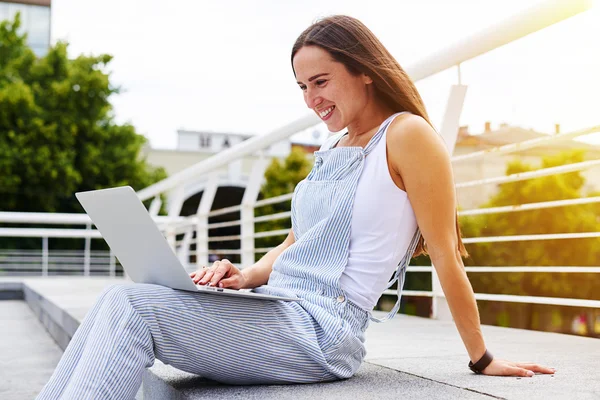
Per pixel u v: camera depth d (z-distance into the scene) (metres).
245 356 1.34
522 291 11.16
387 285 1.47
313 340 1.38
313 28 1.45
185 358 1.31
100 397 1.15
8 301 7.72
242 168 18.75
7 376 2.79
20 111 15.61
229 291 1.30
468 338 1.38
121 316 1.22
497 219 12.18
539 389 1.20
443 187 1.34
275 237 17.39
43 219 8.13
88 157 16.30
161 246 1.24
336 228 1.42
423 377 1.39
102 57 17.23
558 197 11.89
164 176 18.39
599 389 1.19
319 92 1.45
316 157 1.55
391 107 1.47
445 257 1.34
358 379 1.41
